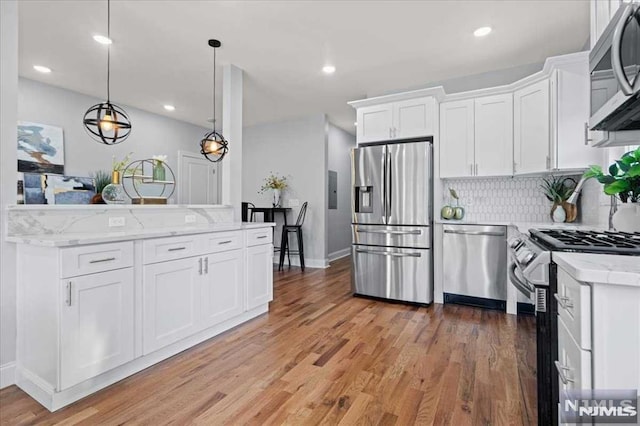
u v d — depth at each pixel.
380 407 1.68
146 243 2.08
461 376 1.97
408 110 3.64
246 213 5.49
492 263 3.23
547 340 1.26
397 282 3.56
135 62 3.59
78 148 4.63
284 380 1.95
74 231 2.17
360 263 3.79
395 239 3.57
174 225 2.87
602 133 1.72
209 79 4.09
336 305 3.47
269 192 6.17
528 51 3.27
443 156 3.58
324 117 5.63
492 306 3.31
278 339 2.56
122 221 2.44
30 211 1.98
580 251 1.16
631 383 0.79
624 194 1.77
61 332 1.66
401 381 1.92
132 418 1.60
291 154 5.97
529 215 3.46
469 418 1.58
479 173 3.39
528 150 3.05
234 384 1.90
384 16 2.68
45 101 4.28
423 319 3.01
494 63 3.55
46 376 1.72
